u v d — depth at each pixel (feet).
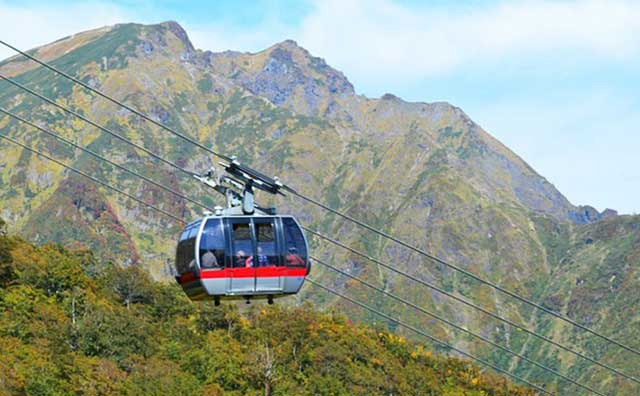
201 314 591.78
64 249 630.33
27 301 490.49
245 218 154.81
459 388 634.43
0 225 588.09
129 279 591.37
